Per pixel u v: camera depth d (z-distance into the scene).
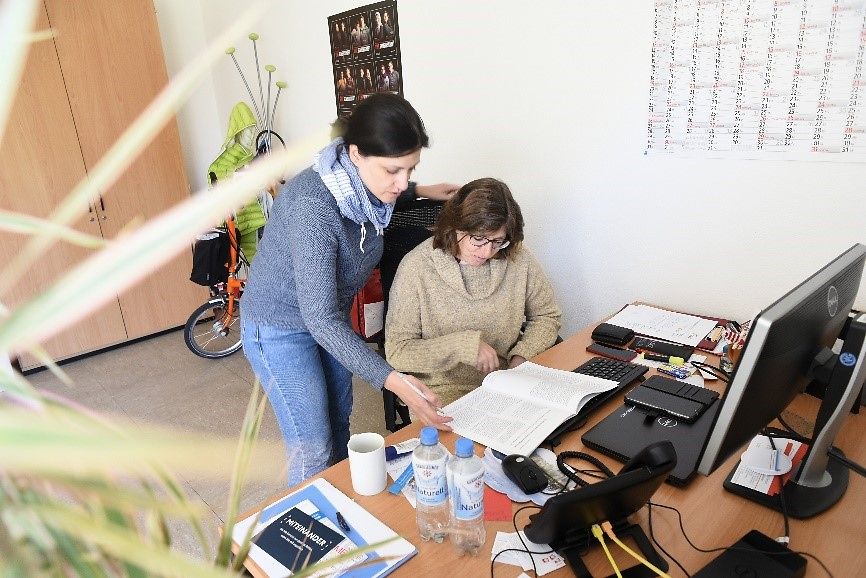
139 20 3.38
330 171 1.30
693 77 1.68
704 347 1.53
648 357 1.51
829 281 0.90
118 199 3.46
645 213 1.90
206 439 0.25
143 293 3.69
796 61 1.50
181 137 3.92
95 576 0.29
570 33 1.91
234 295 3.32
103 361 3.45
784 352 0.80
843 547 0.85
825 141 1.51
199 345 3.51
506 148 2.22
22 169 3.11
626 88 1.83
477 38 2.18
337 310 1.32
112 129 3.38
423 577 0.84
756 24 1.54
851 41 1.41
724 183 1.71
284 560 0.88
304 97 3.19
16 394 0.26
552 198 2.13
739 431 0.82
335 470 1.12
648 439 1.12
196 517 0.32
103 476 0.27
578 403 1.24
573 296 2.19
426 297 1.66
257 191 0.27
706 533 0.90
